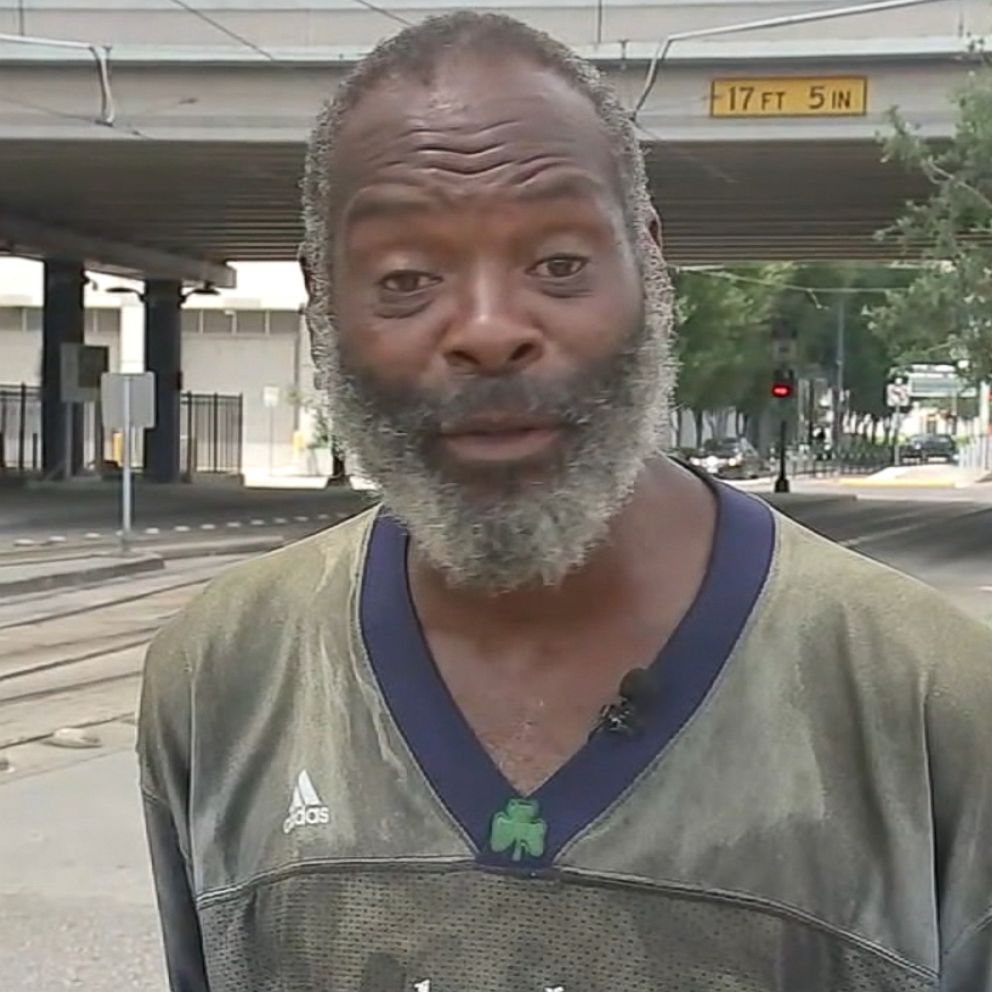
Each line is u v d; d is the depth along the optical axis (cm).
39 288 5950
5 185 2947
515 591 141
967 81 1983
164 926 163
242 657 154
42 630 1392
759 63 2202
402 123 139
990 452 7962
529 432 138
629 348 139
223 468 5394
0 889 628
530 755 141
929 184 2519
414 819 141
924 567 2080
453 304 137
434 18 148
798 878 135
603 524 138
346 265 142
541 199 136
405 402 138
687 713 139
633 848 136
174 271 4131
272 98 2331
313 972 142
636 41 2216
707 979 134
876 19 2164
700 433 6266
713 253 3878
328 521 2816
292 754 148
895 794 136
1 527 2591
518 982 136
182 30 2342
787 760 137
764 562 144
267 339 5772
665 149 2298
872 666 139
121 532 2323
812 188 2662
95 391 3919
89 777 812
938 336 1981
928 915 135
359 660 147
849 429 8669
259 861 146
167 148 2450
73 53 2344
